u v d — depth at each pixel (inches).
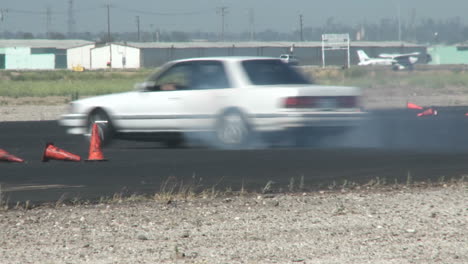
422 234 1162.6
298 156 2197.3
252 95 2306.8
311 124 2257.6
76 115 2583.7
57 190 1630.2
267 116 2274.9
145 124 2458.2
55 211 1380.4
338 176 1830.7
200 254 1032.2
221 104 2352.4
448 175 1846.7
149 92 2461.9
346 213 1348.4
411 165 2025.1
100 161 2139.5
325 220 1280.8
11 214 1352.1
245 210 1384.1
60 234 1175.0
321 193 1587.1
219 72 2388.0
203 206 1429.6
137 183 1728.6
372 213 1346.0
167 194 1544.0
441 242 1104.2
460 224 1243.8
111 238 1144.8
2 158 2158.0
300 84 2384.4
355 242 1104.8
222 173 1879.9
